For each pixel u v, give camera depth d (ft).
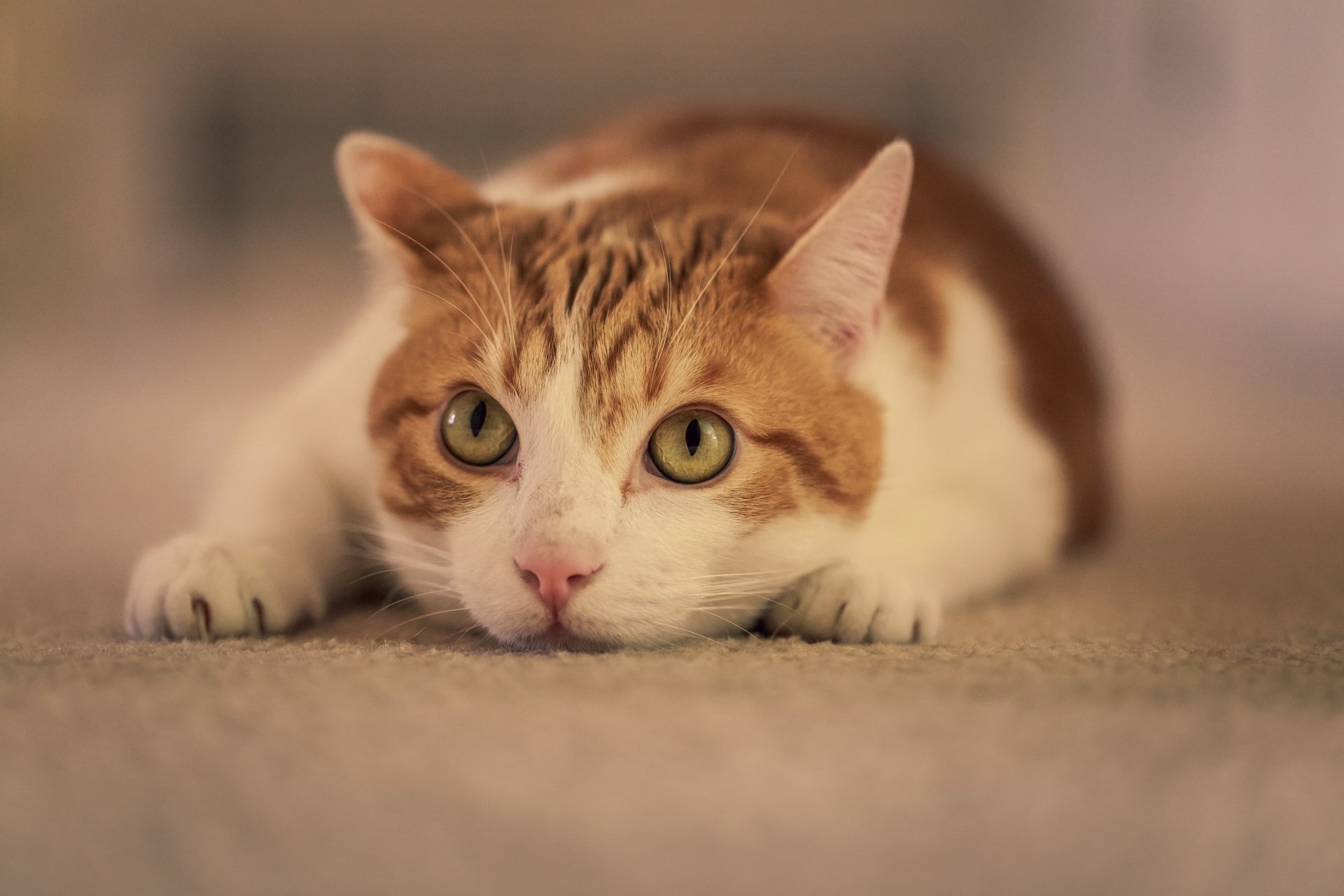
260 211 4.22
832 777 0.95
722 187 1.49
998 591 1.46
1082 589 1.50
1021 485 1.53
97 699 1.02
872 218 1.28
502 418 1.25
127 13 3.81
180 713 1.00
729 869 0.88
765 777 0.95
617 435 1.22
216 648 1.16
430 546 1.28
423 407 1.27
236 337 3.51
